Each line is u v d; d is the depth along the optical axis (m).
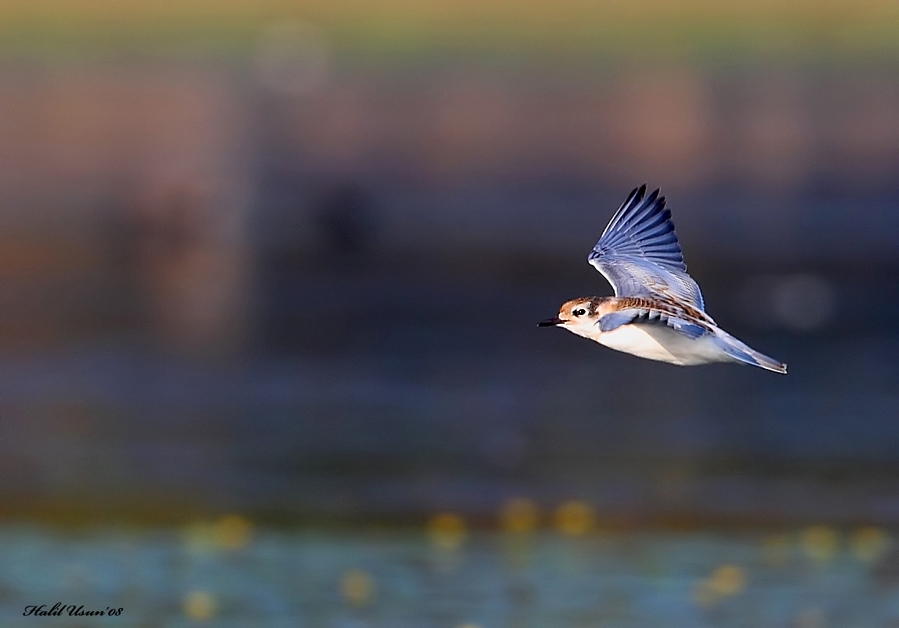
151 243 31.12
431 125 40.34
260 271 29.00
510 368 22.64
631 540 15.86
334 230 31.28
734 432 19.55
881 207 33.34
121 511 16.64
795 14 45.06
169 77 43.56
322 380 21.97
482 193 35.50
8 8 47.38
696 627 13.68
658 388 21.59
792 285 27.22
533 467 18.09
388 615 13.88
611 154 38.09
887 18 44.38
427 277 28.58
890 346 23.67
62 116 40.44
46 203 33.47
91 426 19.64
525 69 43.22
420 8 47.06
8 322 25.03
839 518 16.38
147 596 14.33
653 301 10.98
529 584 14.67
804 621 13.74
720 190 35.03
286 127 40.16
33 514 16.55
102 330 24.69
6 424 19.69
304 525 16.30
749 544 15.73
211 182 34.41
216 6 47.88
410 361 23.09
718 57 43.16
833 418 20.02
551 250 30.52
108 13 47.44
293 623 13.77
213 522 16.38
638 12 46.03
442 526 16.25
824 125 39.12
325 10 47.78
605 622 13.73
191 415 20.25
